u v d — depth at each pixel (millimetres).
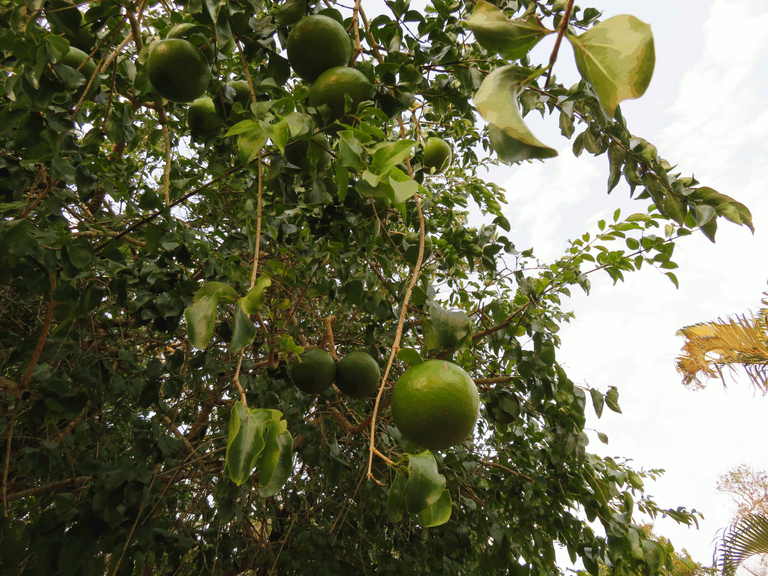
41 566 1920
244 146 1346
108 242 2047
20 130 1563
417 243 2713
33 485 2891
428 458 1147
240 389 1065
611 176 2188
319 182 2051
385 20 2256
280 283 2406
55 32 1661
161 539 2592
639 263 2848
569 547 3100
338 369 2604
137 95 2473
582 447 2744
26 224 1664
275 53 1946
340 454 3570
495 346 2697
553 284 3109
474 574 3734
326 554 3398
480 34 674
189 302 2279
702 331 7449
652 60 548
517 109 635
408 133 2639
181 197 2480
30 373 1947
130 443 3572
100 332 2873
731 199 1944
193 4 1648
